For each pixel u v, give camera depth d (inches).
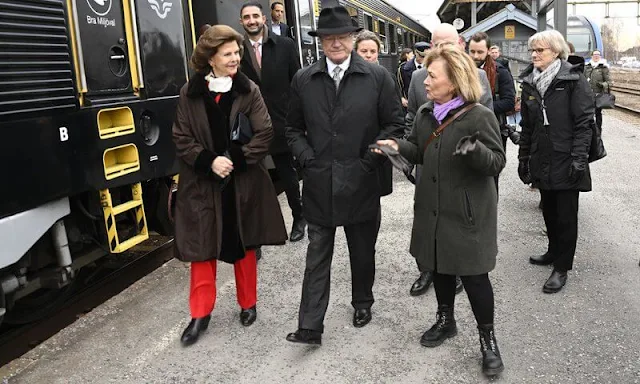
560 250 173.0
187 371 137.1
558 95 168.1
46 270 163.8
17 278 150.7
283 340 150.2
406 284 183.9
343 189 138.9
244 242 148.9
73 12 157.2
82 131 158.7
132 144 179.3
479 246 125.5
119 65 176.9
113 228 172.1
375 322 157.6
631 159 388.2
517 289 175.9
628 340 142.8
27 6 140.6
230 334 154.4
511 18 702.5
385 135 141.9
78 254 181.5
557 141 168.2
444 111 126.4
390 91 142.6
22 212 138.7
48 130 146.5
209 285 151.6
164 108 193.9
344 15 135.6
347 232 149.4
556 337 145.6
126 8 179.2
